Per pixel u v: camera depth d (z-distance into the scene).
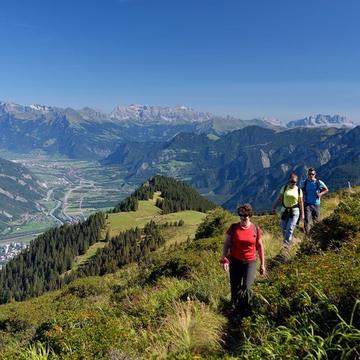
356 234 12.30
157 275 19.58
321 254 11.33
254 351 6.48
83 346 8.63
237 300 9.77
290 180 16.17
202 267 16.70
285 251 14.36
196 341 8.41
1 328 28.14
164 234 145.62
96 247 185.88
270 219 25.67
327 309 7.02
